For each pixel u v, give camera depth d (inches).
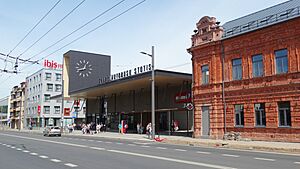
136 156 602.9
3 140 1211.2
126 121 2015.3
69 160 549.0
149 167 450.3
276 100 966.4
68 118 3380.9
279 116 961.5
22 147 853.2
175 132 1690.5
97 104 2372.0
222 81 1144.8
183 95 1513.3
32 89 3688.5
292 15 960.9
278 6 1143.0
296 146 790.5
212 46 1179.9
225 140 1063.6
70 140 1216.8
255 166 460.1
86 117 2512.3
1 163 519.8
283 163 499.5
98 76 2593.5
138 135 1567.4
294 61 925.8
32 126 3531.0
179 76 1419.8
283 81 949.8
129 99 1983.3
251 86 1042.7
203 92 1208.2
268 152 722.2
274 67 981.8
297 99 909.2
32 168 460.8
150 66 1541.6
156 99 1743.4
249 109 1043.9
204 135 1193.4
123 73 1776.6
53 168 456.4
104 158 573.0
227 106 1119.6
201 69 1233.4
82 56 2534.5
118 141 1155.9
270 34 996.6
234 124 1091.9
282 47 960.3
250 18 1206.3
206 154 648.4
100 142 1081.4
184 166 458.3
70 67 2464.3
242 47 1081.4
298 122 901.8
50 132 1664.6
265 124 996.6
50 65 3437.5
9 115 4549.7
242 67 1077.8
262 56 1019.9
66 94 2465.6
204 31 1232.8
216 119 1149.7
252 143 908.0
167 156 602.2
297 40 922.1
